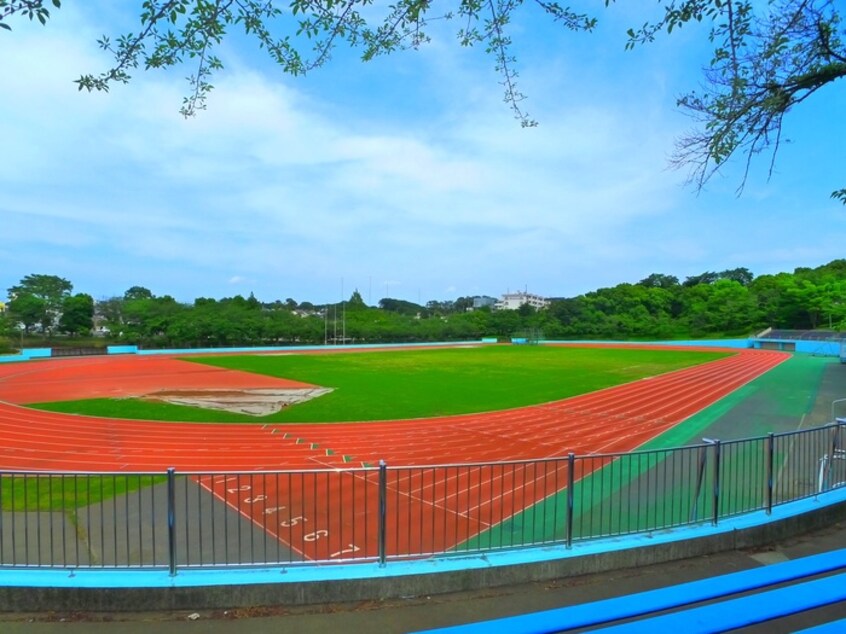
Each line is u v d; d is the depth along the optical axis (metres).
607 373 36.03
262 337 80.50
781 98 4.36
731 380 31.27
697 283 112.88
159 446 15.12
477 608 5.18
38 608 5.20
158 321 75.19
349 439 16.14
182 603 5.21
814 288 66.94
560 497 10.31
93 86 3.25
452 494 10.59
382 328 90.69
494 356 53.72
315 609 5.19
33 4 2.62
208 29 3.21
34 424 18.36
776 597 2.82
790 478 10.56
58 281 80.06
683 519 8.54
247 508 9.90
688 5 3.68
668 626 2.61
